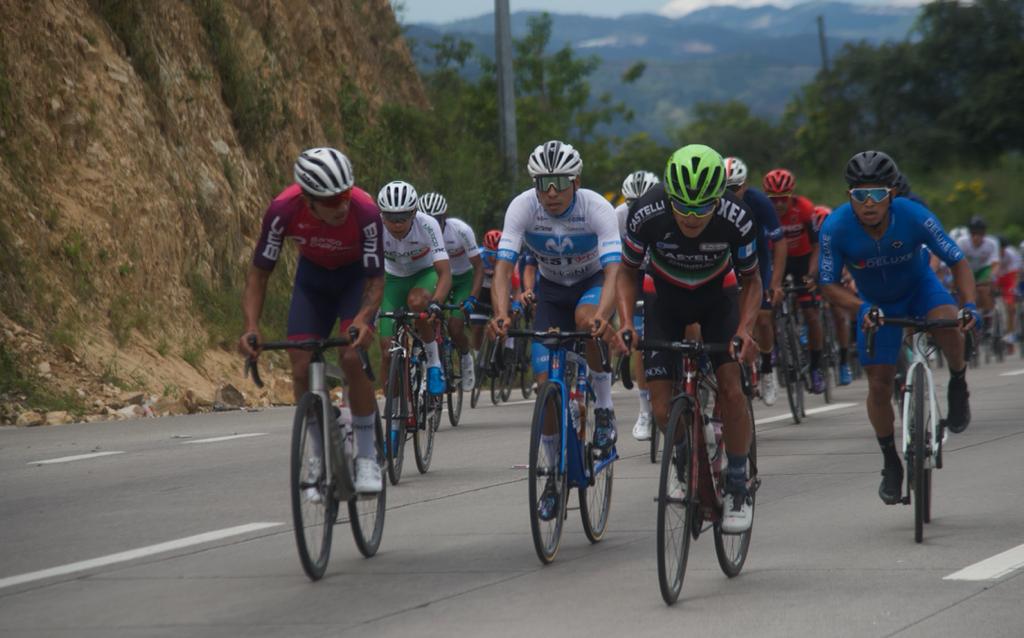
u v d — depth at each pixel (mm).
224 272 54125
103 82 49938
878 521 20188
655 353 17562
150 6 54906
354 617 14680
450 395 36250
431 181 73375
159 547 18891
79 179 47188
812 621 14156
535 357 19203
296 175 17125
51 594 16000
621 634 13812
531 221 21422
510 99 75375
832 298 20500
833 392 44750
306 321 18594
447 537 19641
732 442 16594
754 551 18234
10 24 46625
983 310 58875
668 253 17297
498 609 15016
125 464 28281
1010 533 18812
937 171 151250
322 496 16656
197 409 42594
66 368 41031
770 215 32875
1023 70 147125
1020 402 38094
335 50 74500
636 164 132625
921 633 13523
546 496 17641
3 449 31203
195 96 56562
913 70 155625
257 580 16625
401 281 31391
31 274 42812
